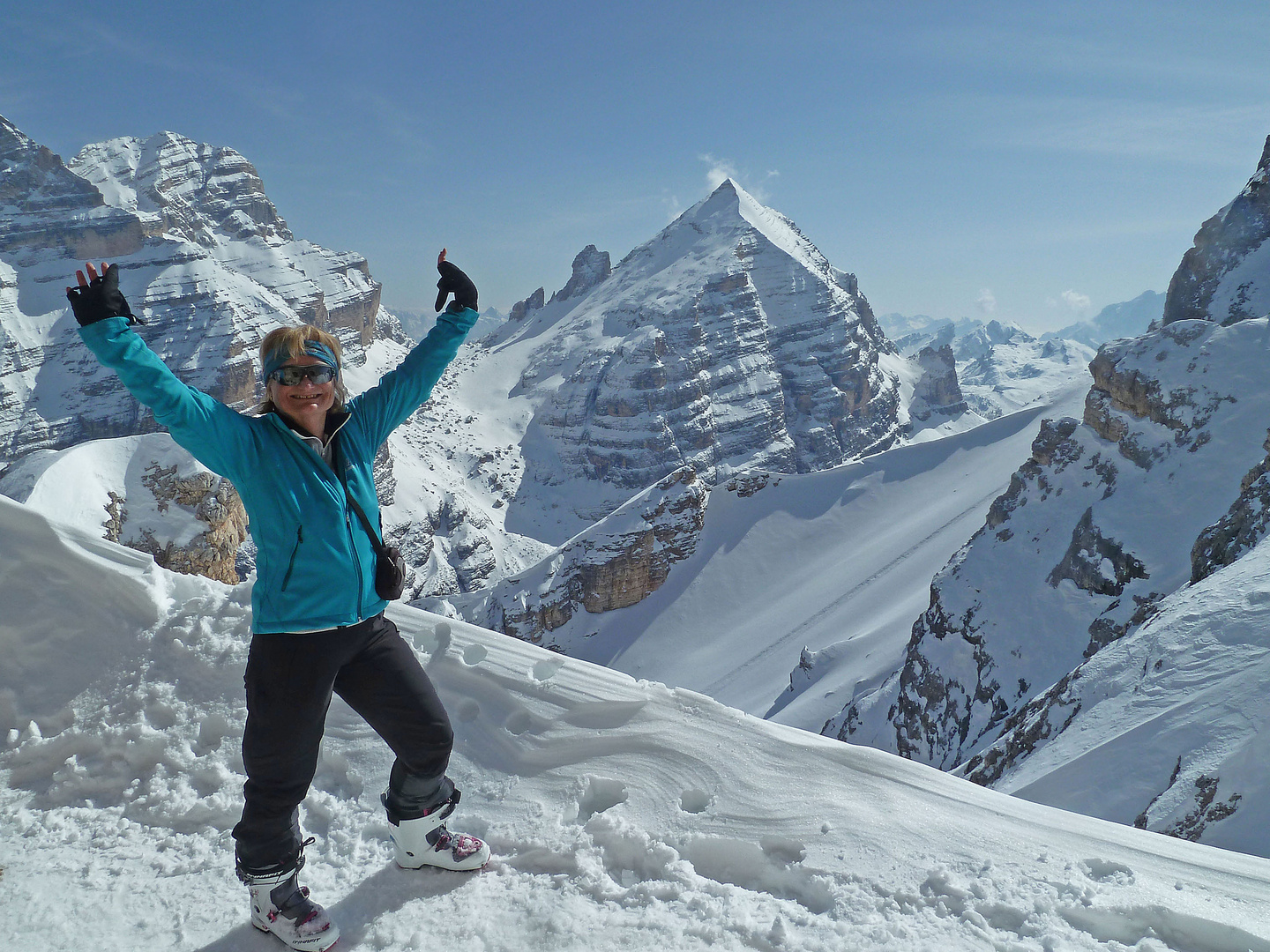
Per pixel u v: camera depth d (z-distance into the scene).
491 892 3.02
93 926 2.84
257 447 2.71
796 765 3.58
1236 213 86.69
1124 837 3.28
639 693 4.00
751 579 109.19
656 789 3.51
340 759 3.82
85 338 2.37
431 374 3.24
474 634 4.37
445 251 3.34
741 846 3.18
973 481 112.75
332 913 2.93
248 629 4.30
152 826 3.48
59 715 4.05
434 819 3.09
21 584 4.37
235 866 3.21
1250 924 2.62
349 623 2.78
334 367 2.86
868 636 72.81
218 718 3.96
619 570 108.06
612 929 2.78
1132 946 2.65
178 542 14.16
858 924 2.77
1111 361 57.94
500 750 3.83
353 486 2.88
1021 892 2.86
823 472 125.00
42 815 3.57
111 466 14.59
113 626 4.33
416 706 2.94
